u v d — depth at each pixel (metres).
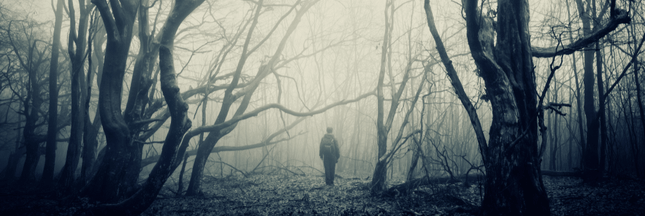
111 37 7.14
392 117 8.92
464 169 12.31
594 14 9.18
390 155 8.33
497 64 4.55
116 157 7.29
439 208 6.12
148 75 7.78
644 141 12.20
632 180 9.52
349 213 6.29
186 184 12.59
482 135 4.74
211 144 9.85
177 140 5.25
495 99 4.48
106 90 7.34
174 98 5.15
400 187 7.76
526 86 4.53
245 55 9.45
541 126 4.52
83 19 8.98
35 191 9.22
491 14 5.39
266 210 6.98
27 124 11.88
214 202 8.23
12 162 15.20
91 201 6.88
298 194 9.31
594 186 8.85
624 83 11.63
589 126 9.52
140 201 5.18
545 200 4.19
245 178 14.05
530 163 4.23
